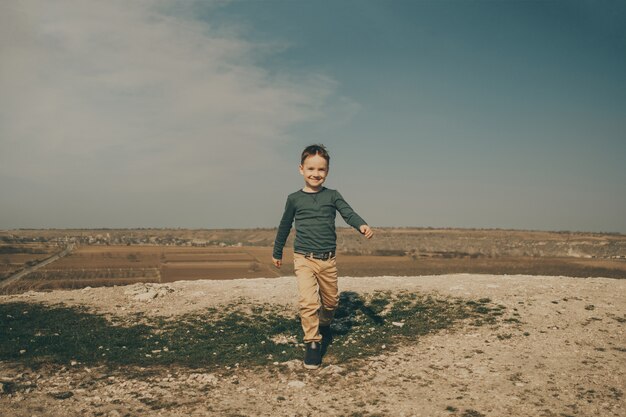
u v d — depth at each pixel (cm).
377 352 676
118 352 685
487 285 1023
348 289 1042
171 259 9331
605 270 5831
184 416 465
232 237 14788
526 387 532
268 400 512
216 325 833
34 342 713
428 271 6106
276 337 771
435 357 648
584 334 732
